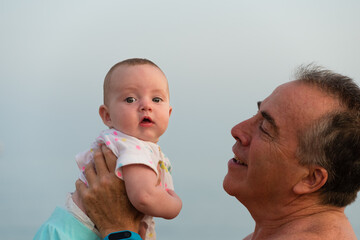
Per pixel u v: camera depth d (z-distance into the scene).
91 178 2.33
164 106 2.45
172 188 2.49
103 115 2.53
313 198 2.13
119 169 2.25
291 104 2.14
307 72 2.26
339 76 2.19
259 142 2.20
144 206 2.18
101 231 2.28
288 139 2.12
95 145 2.49
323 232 2.01
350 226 2.10
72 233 2.25
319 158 2.05
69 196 2.41
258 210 2.29
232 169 2.37
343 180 2.06
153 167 2.24
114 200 2.27
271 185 2.18
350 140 2.02
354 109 2.05
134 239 2.18
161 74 2.49
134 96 2.40
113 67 2.53
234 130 2.37
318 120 2.06
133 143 2.31
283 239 2.07
